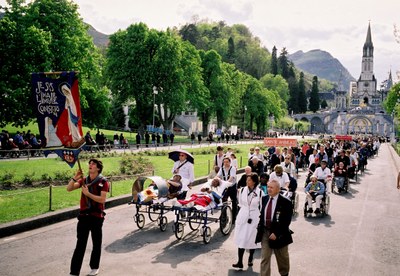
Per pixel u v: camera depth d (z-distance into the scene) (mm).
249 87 100188
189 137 76250
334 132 197750
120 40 57438
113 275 8961
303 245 11984
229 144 60969
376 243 12445
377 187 25562
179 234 12445
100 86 61625
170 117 62031
